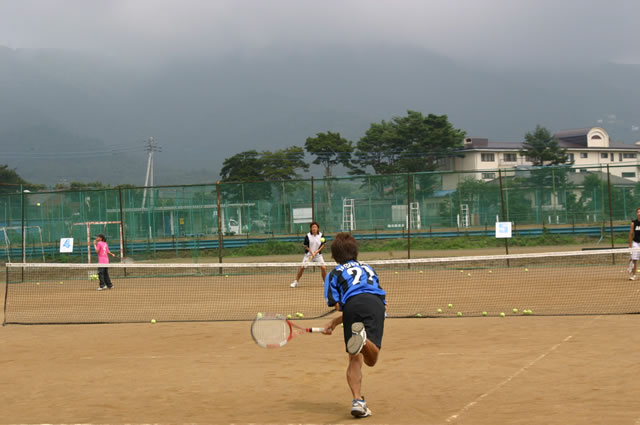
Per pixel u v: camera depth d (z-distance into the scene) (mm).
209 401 5832
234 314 11898
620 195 28562
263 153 65250
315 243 16344
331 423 4957
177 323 10992
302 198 27922
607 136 75625
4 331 10773
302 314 11609
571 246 26938
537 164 68438
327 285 5402
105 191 26719
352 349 4758
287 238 27438
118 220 26688
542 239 27938
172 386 6480
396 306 12273
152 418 5293
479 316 10656
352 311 5188
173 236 26562
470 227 28547
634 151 74062
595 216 28609
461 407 5273
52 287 18797
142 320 11516
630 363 6672
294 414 5273
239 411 5441
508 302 12227
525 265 20891
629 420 4633
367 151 69125
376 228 28219
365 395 5879
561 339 8234
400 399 5660
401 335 9055
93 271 21188
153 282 19125
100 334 10094
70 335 10102
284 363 7441
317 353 7969
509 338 8484
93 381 6816
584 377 6156
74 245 26016
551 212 28891
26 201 27094
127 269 23250
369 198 28281
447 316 10758
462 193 28750
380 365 7152
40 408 5742
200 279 19703
